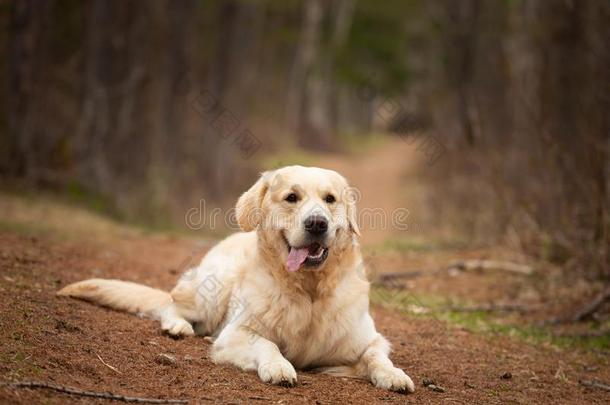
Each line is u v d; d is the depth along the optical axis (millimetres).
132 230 13766
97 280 6625
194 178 23359
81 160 17578
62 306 6152
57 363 4652
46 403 3920
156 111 20984
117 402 4156
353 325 5527
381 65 40812
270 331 5488
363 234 17406
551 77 12625
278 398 4598
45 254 8523
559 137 11383
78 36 18562
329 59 42344
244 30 27266
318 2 41594
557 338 7383
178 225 17625
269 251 5613
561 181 10586
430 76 35656
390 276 10328
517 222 11430
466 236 13680
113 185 17609
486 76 21172
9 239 9102
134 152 19859
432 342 6844
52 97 18000
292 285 5457
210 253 6754
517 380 5691
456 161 16734
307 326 5465
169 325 6156
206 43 25453
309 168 5852
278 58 42031
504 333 7520
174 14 22141
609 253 9117
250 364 5250
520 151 12633
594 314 8156
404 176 30797
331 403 4602
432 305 8742
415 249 13117
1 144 16344
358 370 5492
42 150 17047
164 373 4914
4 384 4023
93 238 11375
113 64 19078
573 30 12711
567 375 6004
